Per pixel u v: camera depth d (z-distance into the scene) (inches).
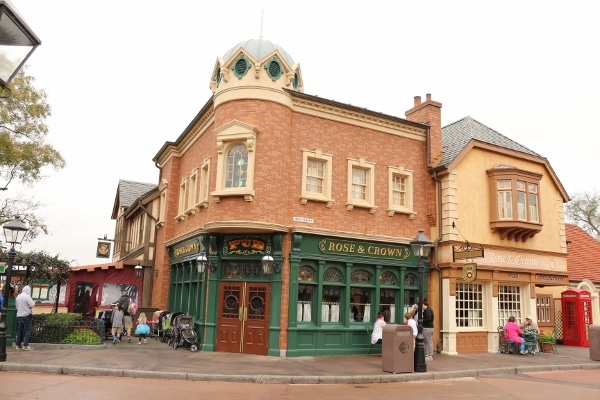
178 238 783.7
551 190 840.9
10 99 799.7
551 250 815.1
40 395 348.2
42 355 520.1
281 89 629.6
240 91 624.4
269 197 600.7
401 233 701.9
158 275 882.8
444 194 722.2
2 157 801.6
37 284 882.8
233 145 627.8
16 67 151.1
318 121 660.7
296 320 600.7
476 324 725.3
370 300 667.4
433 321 663.1
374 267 673.0
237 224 590.2
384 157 704.4
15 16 140.9
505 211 748.0
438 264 708.7
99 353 554.6
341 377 466.0
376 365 548.4
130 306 795.4
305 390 416.8
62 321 629.0
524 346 706.8
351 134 682.2
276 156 612.4
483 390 437.1
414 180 727.1
